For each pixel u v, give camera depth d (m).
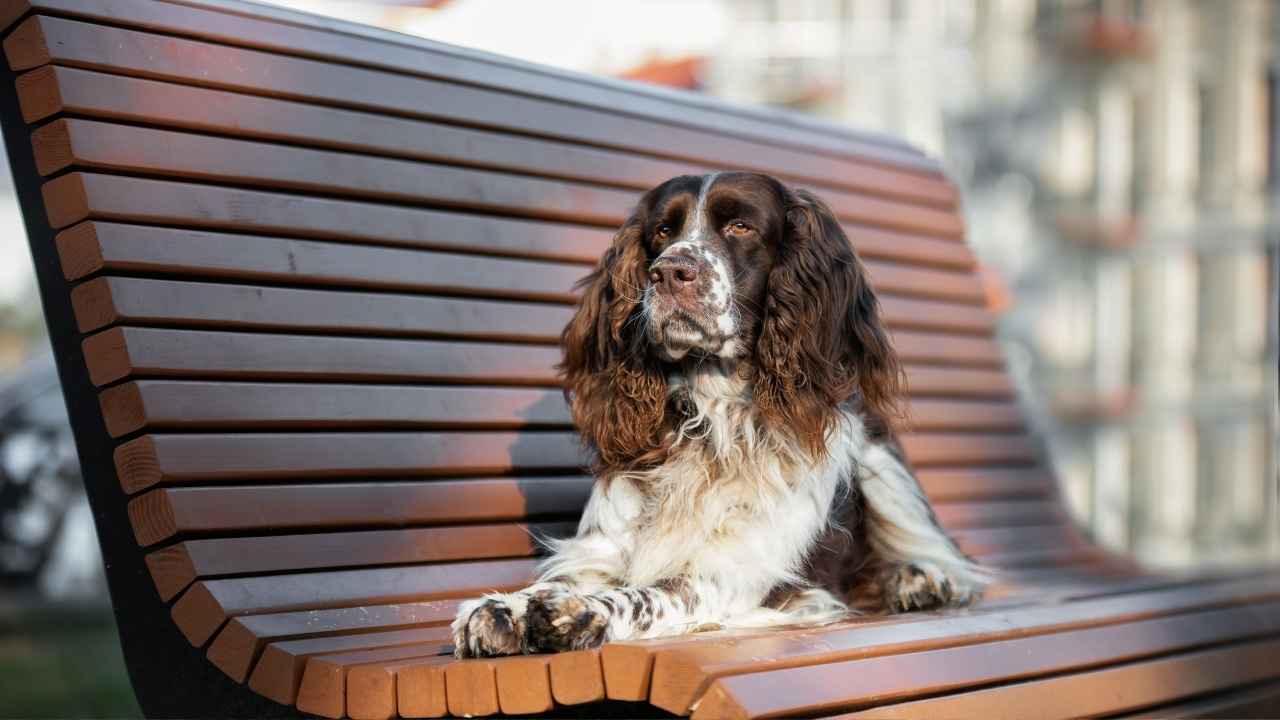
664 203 3.56
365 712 2.76
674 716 2.61
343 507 3.39
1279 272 4.38
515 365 3.91
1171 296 19.39
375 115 3.86
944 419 5.11
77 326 3.23
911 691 2.65
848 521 3.63
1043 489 5.40
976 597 3.78
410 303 3.74
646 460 3.47
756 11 18.66
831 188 5.21
